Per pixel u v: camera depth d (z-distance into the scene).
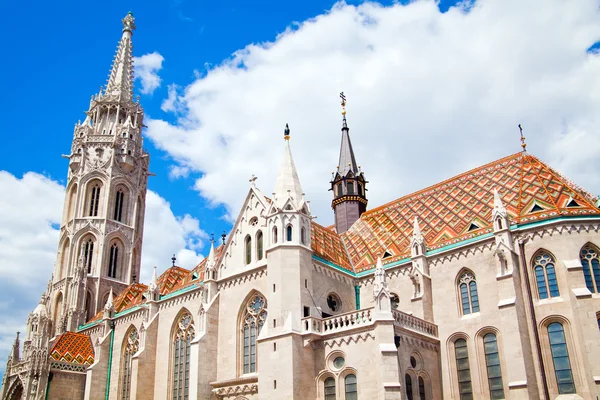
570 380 44.62
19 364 76.69
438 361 51.09
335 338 48.78
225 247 63.56
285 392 47.38
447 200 64.31
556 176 55.19
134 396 64.81
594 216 48.81
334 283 58.34
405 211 68.31
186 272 83.06
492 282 50.62
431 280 54.78
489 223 54.28
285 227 55.59
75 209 101.19
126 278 100.31
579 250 47.84
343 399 46.81
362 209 82.06
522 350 44.97
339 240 69.25
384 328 45.22
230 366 57.31
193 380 56.81
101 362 76.44
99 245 98.50
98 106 111.62
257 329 56.97
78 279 92.38
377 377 44.28
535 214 50.47
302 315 51.41
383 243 64.19
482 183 62.78
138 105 115.50
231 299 60.09
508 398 46.59
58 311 96.56
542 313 47.09
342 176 83.56
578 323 44.84
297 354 48.78
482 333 49.91
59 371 75.00
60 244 102.00
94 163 104.25
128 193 106.44
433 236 58.78
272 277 53.88
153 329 69.38
